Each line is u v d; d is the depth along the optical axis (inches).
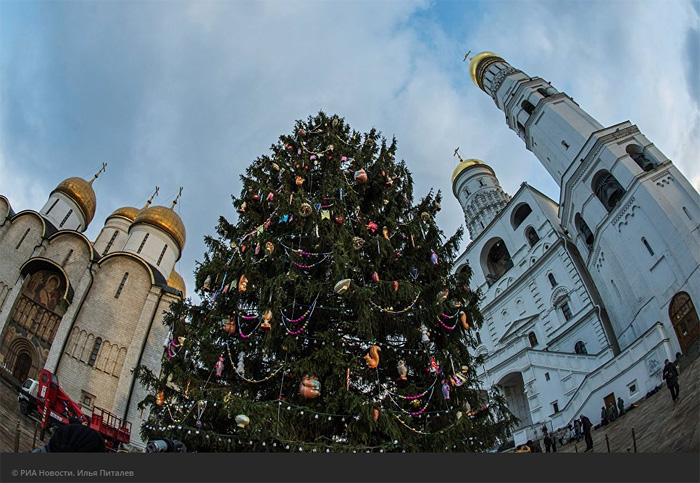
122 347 909.8
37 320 805.2
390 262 378.0
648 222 896.9
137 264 1019.3
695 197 845.8
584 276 1197.1
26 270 821.9
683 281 799.1
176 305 374.0
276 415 274.2
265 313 307.7
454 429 297.7
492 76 1664.6
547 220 1392.7
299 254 345.7
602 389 823.1
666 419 548.7
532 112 1378.0
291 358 320.2
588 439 634.8
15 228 919.0
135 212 1464.1
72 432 197.8
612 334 1060.5
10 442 418.3
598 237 1063.0
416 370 346.6
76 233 976.9
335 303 338.0
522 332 1317.7
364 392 327.9
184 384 316.5
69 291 863.1
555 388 994.1
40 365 777.6
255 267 348.2
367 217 398.3
